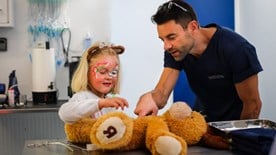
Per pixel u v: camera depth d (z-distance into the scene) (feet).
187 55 5.25
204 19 10.60
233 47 5.08
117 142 3.15
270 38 8.86
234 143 3.32
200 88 5.75
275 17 8.58
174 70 5.60
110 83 4.54
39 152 3.37
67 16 9.98
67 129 3.73
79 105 3.65
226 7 10.58
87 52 4.59
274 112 8.80
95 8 10.09
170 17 4.42
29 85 10.00
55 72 9.59
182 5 4.61
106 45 4.69
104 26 10.12
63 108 3.75
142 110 4.09
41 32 9.88
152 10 10.27
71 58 10.02
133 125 3.34
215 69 5.32
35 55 9.03
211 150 3.39
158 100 4.92
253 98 5.10
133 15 10.20
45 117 10.05
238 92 5.21
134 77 10.30
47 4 9.82
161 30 4.52
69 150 3.42
